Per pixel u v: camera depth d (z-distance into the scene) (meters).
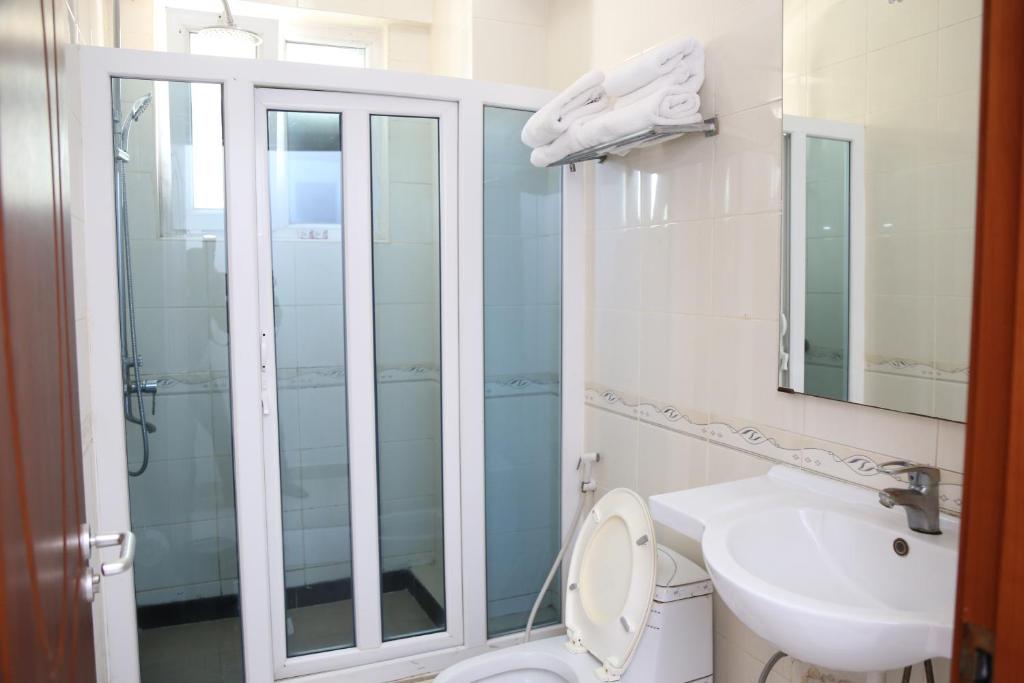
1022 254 0.50
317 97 2.16
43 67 0.84
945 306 1.25
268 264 2.15
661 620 1.65
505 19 2.66
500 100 2.33
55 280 0.90
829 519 1.38
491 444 2.46
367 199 2.23
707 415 1.89
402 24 3.09
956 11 1.22
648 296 2.13
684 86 1.77
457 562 2.43
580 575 1.91
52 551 0.82
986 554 0.54
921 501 1.23
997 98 0.52
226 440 2.14
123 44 2.71
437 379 2.38
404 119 2.26
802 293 1.56
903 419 1.35
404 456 2.37
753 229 1.70
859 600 1.29
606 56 2.33
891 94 1.34
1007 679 0.52
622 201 2.25
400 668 2.35
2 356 0.63
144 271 2.04
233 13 2.87
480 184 2.33
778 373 1.64
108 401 1.98
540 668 1.81
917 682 1.33
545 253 2.47
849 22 1.42
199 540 2.14
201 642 2.16
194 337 2.09
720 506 1.44
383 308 2.30
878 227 1.37
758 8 1.66
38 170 0.80
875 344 1.39
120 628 2.03
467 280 2.33
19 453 0.68
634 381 2.22
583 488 2.48
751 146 1.70
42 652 0.74
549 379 2.52
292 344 2.21
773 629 1.10
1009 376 0.52
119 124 1.98
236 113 2.04
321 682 2.27
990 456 0.54
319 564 2.29
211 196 2.07
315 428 2.25
